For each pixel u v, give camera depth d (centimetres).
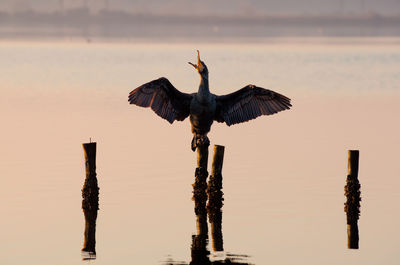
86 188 2380
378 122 4156
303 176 2834
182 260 1981
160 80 1792
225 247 2086
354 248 2083
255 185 2706
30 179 2736
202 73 1817
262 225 2267
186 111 1870
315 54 10156
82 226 2245
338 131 3850
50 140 3516
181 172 2880
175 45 12769
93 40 14750
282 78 6800
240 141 3525
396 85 6144
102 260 1975
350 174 2377
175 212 2384
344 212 2395
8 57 9356
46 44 12750
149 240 2130
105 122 4050
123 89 5816
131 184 2702
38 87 5906
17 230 2188
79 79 6612
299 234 2195
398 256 2012
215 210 2344
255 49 11450
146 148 3325
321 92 5694
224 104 1881
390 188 2681
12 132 3731
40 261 1952
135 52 10644
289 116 4325
